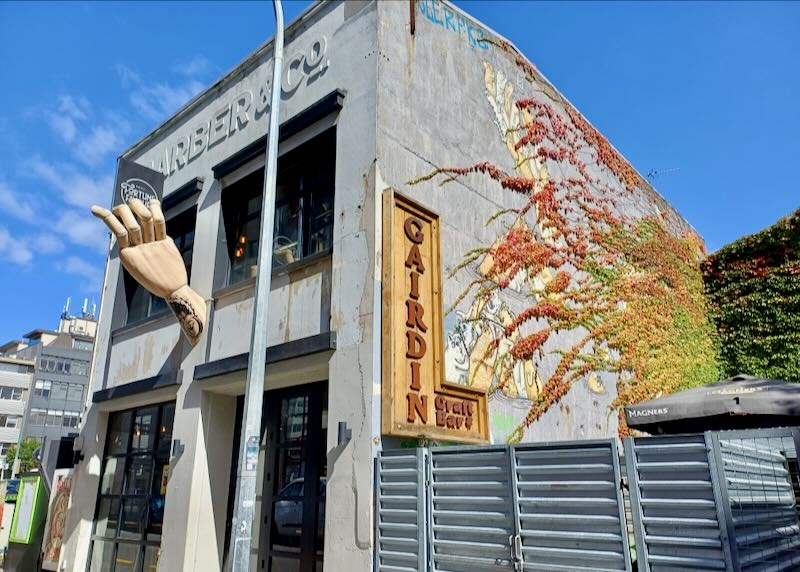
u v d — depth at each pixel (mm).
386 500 6156
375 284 6793
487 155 9789
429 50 8883
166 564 8414
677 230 17344
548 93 12242
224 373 8453
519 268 9977
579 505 5223
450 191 8641
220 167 9883
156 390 9961
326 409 7586
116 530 10469
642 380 12883
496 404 8633
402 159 7754
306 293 7766
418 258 7355
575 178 12562
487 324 8859
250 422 5809
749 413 7000
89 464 11336
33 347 87375
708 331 16328
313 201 8523
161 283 9070
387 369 6504
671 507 4824
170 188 11375
